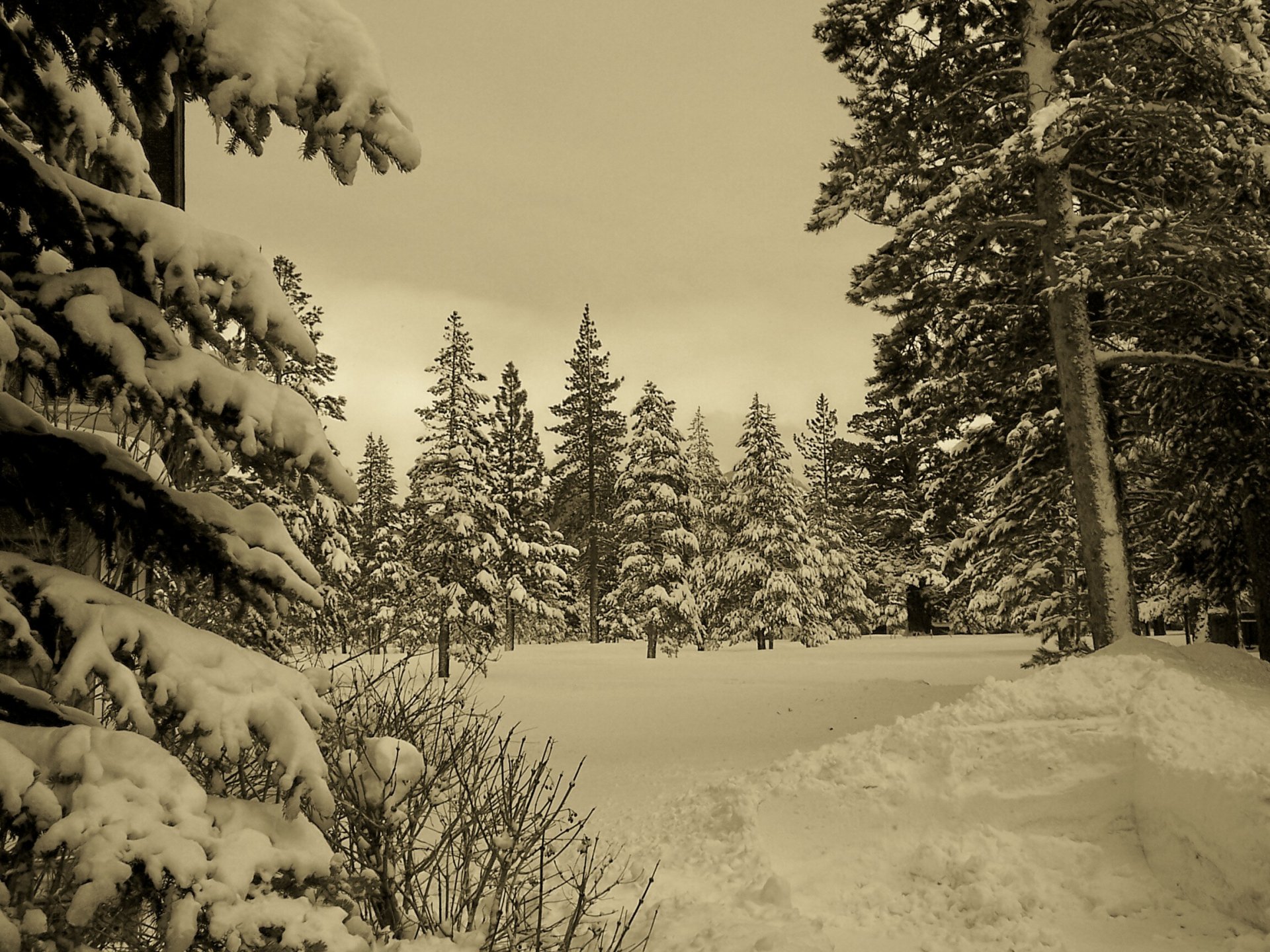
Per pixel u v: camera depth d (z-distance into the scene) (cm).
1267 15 1348
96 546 412
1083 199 1575
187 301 363
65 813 284
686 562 4172
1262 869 612
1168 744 780
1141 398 1705
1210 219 1191
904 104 1561
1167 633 4147
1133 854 720
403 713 595
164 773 298
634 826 988
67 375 357
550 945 554
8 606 313
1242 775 679
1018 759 852
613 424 5538
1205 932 613
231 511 373
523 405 4662
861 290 1564
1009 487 1942
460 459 3114
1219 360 1486
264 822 318
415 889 526
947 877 731
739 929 643
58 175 357
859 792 874
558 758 1544
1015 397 1767
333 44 349
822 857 805
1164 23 1288
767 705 2155
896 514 4547
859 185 1495
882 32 1527
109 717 338
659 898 741
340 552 2361
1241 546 1711
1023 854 743
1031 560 2491
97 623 319
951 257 1558
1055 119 1229
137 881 279
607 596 5153
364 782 462
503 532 3203
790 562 4416
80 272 357
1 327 323
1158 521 1978
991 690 962
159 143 1268
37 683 334
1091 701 898
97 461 350
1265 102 1278
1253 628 2692
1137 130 1329
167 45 350
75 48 371
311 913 299
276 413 359
